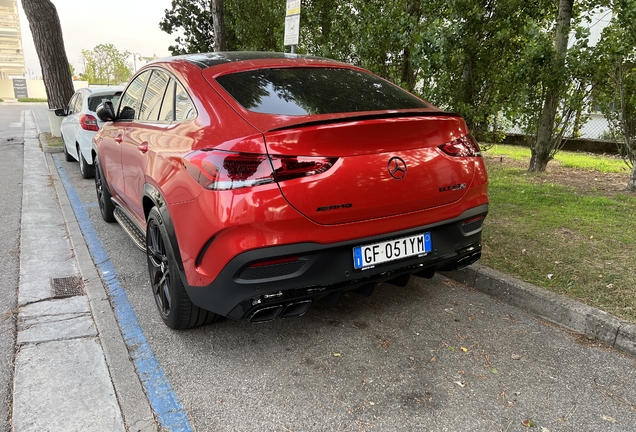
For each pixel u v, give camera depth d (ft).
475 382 8.70
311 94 9.97
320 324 10.91
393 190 8.79
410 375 8.95
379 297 12.23
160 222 10.07
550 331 10.42
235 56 11.74
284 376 8.96
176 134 9.91
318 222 8.25
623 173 25.91
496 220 16.76
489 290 12.23
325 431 7.52
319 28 29.63
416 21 22.86
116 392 8.45
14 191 24.39
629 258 12.98
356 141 8.42
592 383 8.61
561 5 22.82
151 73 13.17
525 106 24.13
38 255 15.37
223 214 7.93
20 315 11.27
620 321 9.78
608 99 21.66
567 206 18.44
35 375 8.89
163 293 10.74
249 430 7.55
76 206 21.76
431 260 9.66
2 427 7.55
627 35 18.94
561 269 12.45
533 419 7.72
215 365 9.36
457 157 9.79
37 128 57.31
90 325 10.85
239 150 8.00
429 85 23.86
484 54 22.45
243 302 8.25
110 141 15.34
